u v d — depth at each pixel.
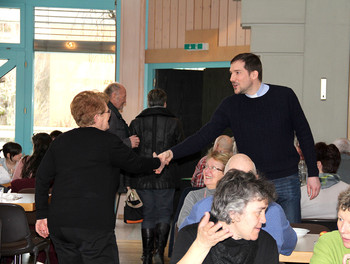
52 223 3.66
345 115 6.38
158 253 5.70
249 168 2.94
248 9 6.48
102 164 3.70
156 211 5.74
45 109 8.97
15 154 6.77
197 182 5.45
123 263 5.84
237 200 2.12
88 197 3.63
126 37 8.54
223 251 2.23
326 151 4.38
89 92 3.85
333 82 6.39
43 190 3.83
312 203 4.27
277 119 3.71
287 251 3.01
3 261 5.46
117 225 8.02
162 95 5.86
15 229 4.62
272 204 2.87
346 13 6.35
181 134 5.84
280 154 3.73
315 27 6.40
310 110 6.44
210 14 8.20
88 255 3.62
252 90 3.72
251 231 2.15
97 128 3.79
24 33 8.84
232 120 3.82
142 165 3.83
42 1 8.80
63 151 3.70
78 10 8.81
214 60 8.17
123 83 8.55
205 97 8.38
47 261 5.11
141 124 5.79
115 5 8.73
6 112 8.93
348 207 2.40
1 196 5.07
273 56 6.46
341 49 6.37
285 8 6.42
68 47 8.87
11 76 8.91
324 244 2.63
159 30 8.55
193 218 2.78
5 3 8.79
